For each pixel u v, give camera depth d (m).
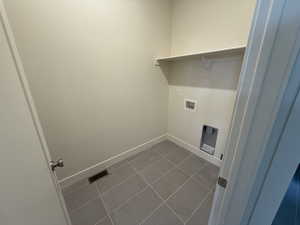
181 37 1.93
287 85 0.34
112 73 1.62
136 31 1.68
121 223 1.22
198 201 1.41
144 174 1.78
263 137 0.39
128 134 2.02
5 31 0.43
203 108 1.91
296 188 1.06
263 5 0.32
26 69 1.14
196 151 2.15
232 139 0.46
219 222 0.61
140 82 1.92
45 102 1.28
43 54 1.18
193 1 1.68
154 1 1.73
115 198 1.45
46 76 1.24
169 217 1.26
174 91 2.25
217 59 1.61
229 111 1.65
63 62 1.29
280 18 0.30
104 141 1.79
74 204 1.40
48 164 0.61
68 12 1.22
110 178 1.71
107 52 1.52
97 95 1.58
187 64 1.95
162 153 2.20
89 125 1.61
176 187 1.58
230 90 1.59
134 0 1.57
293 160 0.41
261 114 0.38
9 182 0.42
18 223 0.45
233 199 0.52
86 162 1.70
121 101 1.80
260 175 0.45
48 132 1.36
